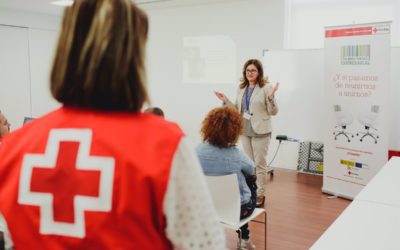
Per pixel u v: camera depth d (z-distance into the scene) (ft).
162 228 2.42
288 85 16.66
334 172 15.05
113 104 2.46
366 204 6.56
